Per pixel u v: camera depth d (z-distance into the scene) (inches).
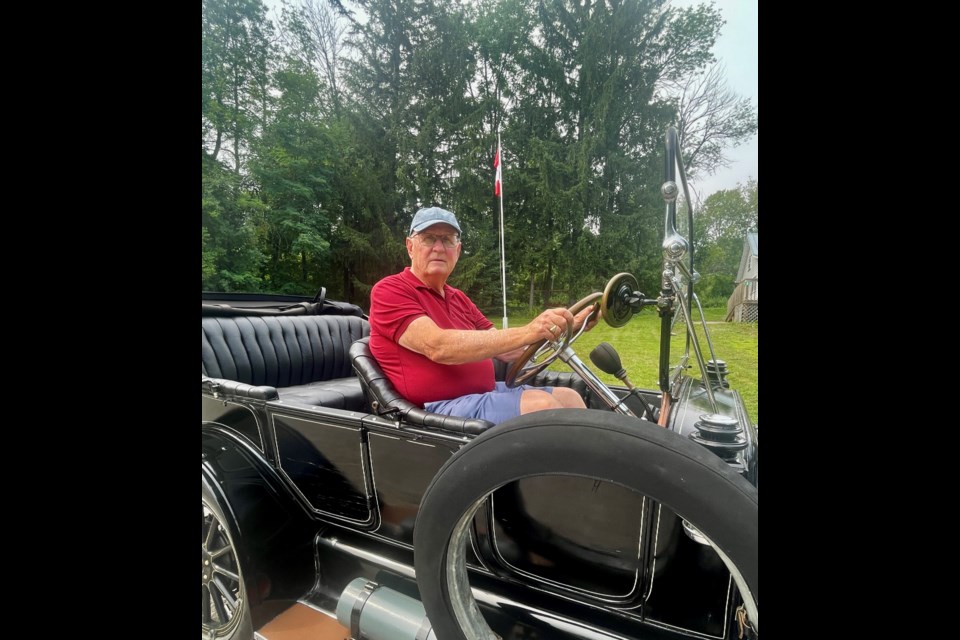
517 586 46.1
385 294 62.6
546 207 613.3
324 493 57.6
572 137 658.2
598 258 592.7
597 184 606.5
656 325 178.7
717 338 128.1
